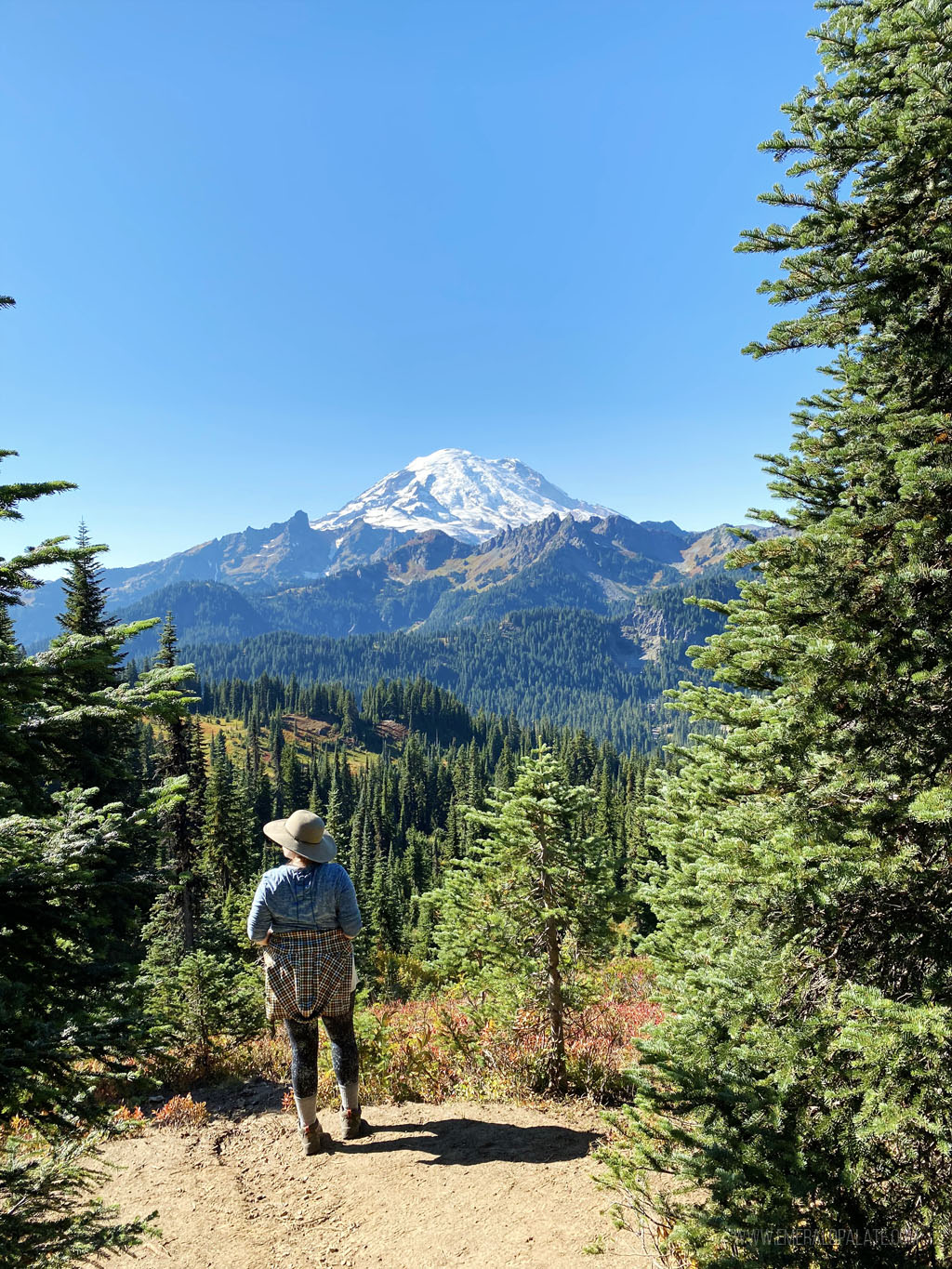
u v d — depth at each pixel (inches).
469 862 305.1
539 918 279.6
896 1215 113.4
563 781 292.5
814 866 143.4
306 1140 193.3
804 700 152.7
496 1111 226.1
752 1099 130.0
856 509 171.6
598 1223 150.8
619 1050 279.7
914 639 139.5
